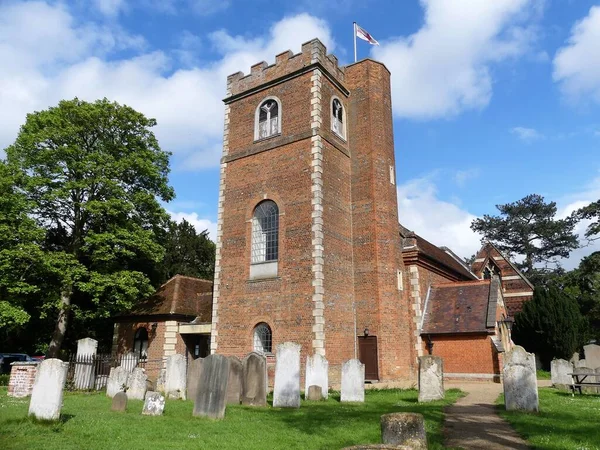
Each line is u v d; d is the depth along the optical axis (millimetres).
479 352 24859
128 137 30547
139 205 30109
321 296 21672
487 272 43094
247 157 26266
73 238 29766
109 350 35875
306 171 23750
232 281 24641
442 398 16891
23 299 26562
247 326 23375
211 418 12898
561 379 21391
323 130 24609
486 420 12719
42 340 36250
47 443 9641
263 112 26875
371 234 25031
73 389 21469
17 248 25047
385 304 24203
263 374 16281
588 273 44625
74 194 28781
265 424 12023
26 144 27516
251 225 24938
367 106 27203
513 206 64375
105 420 12281
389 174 26922
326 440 10133
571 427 11258
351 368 17234
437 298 28375
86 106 28641
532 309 32969
